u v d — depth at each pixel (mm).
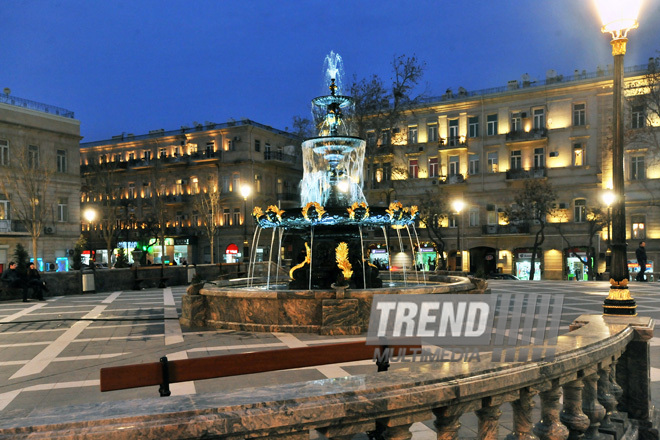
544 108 42125
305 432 2178
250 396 2223
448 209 45062
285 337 9812
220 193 54781
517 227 42312
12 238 37656
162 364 3014
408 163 47562
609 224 34281
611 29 5484
